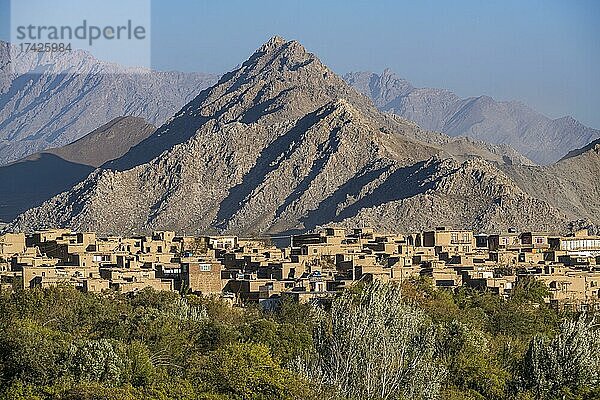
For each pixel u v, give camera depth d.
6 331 96.31
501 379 100.88
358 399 87.75
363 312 90.06
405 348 90.38
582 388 98.19
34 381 90.06
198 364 93.25
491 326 131.38
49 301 123.12
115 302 128.62
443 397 94.69
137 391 85.19
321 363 90.06
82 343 92.81
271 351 100.00
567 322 105.25
